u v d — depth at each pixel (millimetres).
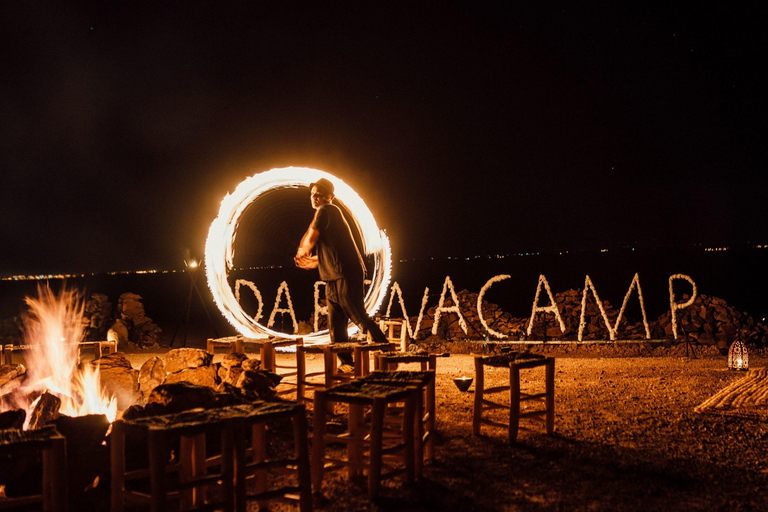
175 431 2861
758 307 21672
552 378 4789
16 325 12680
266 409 3242
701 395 6152
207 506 2988
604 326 10844
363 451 4152
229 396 4320
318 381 7324
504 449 4465
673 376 7316
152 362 5957
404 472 3783
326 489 3766
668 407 5641
